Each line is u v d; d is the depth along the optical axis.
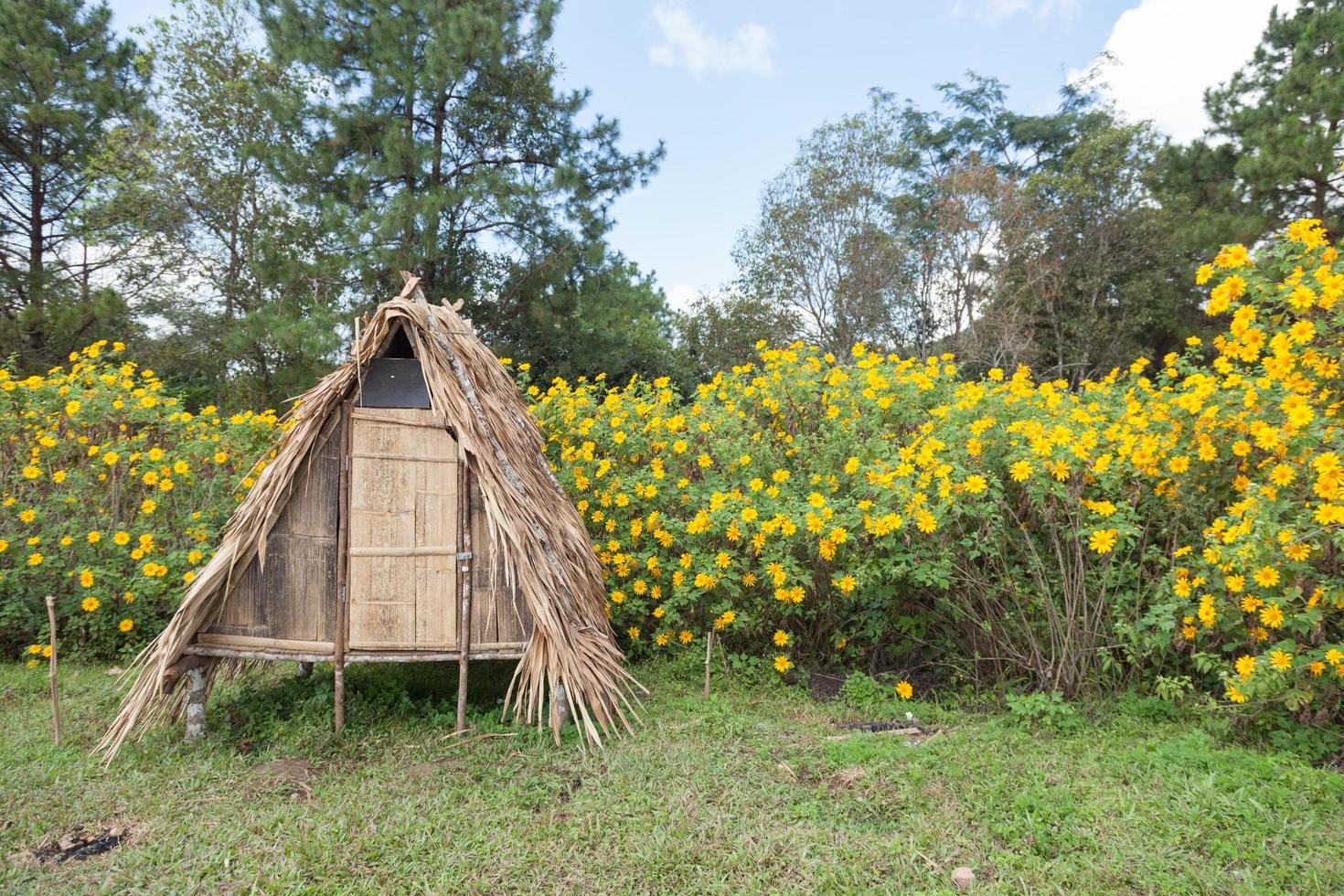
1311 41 17.09
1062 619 4.35
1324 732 3.64
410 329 4.16
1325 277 3.42
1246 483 3.97
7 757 3.73
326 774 3.58
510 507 4.04
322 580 4.03
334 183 14.16
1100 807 3.12
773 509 4.76
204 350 15.64
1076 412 4.45
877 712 4.34
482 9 14.69
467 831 3.07
